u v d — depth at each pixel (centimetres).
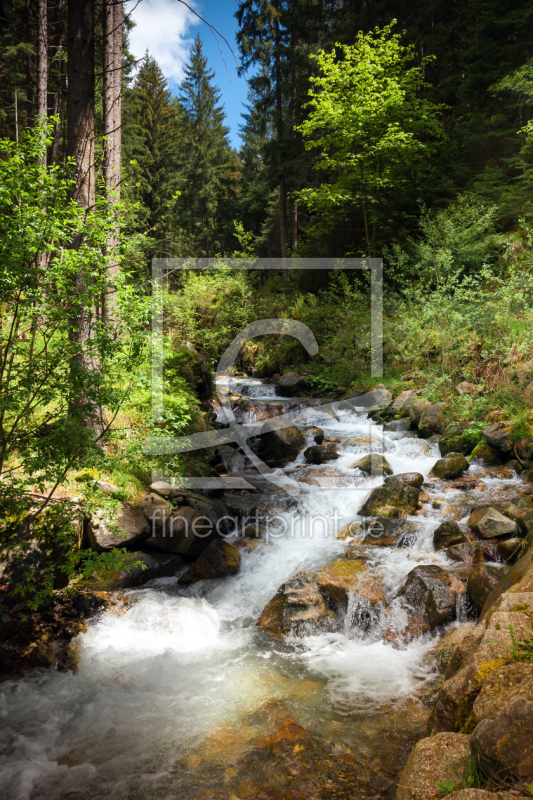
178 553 609
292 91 2044
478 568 455
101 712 372
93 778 308
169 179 2866
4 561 491
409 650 434
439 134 1479
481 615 388
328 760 312
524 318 883
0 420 402
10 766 319
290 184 2122
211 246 3238
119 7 816
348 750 320
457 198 1357
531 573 331
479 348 964
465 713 243
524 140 1338
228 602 530
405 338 1166
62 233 393
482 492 652
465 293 1019
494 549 512
